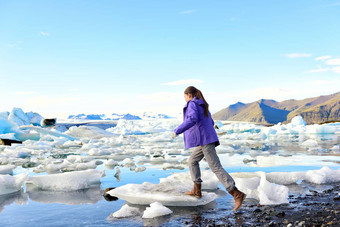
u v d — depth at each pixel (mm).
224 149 9656
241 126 28688
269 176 4156
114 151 9344
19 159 7316
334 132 23625
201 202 3074
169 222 2490
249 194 3377
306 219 2432
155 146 12859
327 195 3369
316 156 7617
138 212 2822
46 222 2518
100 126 36969
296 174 4305
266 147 10961
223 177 2895
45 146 11914
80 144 14172
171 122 31797
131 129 27438
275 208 2854
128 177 4781
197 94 3166
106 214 2758
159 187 3500
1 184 3648
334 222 2285
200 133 3043
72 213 2789
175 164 6453
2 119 20500
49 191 3805
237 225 2352
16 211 2875
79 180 3980
